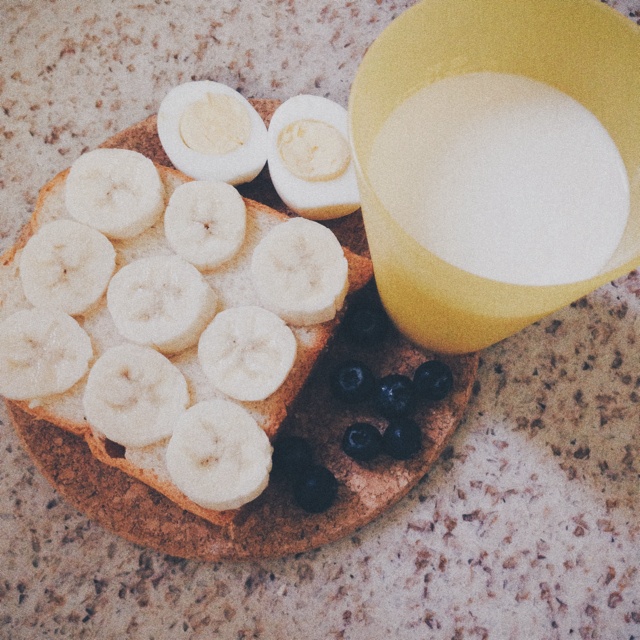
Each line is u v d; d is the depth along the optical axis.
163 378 0.26
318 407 0.27
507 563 0.27
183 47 0.32
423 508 0.27
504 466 0.27
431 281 0.21
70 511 0.28
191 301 0.26
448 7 0.21
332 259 0.26
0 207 0.31
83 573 0.27
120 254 0.27
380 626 0.27
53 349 0.26
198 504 0.25
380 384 0.26
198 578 0.27
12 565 0.27
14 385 0.26
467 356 0.27
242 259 0.27
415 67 0.23
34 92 0.32
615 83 0.22
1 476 0.28
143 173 0.27
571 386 0.28
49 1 0.33
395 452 0.25
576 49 0.22
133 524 0.26
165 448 0.26
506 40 0.23
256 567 0.27
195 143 0.28
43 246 0.26
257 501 0.26
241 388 0.25
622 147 0.23
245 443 0.25
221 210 0.27
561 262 0.22
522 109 0.24
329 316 0.26
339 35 0.32
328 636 0.26
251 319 0.26
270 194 0.29
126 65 0.32
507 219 0.23
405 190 0.23
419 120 0.24
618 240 0.22
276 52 0.32
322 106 0.28
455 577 0.27
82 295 0.26
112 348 0.26
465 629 0.26
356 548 0.27
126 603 0.27
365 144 0.22
